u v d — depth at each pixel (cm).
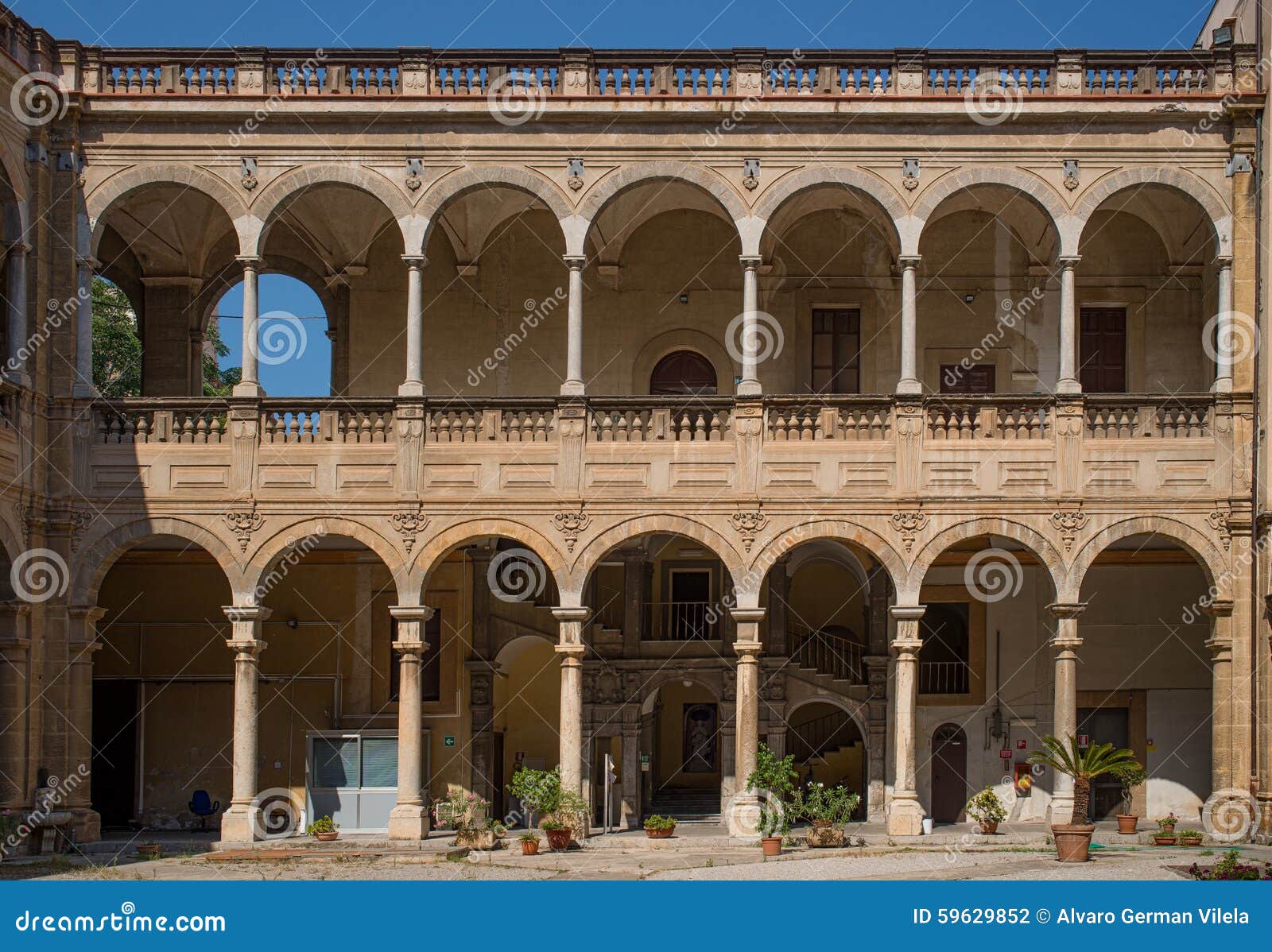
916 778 3506
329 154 3234
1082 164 3203
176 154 3238
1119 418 3156
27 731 3084
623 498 3155
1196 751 3584
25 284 3112
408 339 3241
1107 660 3591
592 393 3647
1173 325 3603
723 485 3156
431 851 3008
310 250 3725
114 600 3709
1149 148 3194
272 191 3228
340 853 2991
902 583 3119
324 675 3678
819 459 3150
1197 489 3125
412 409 3188
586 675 3712
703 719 4309
